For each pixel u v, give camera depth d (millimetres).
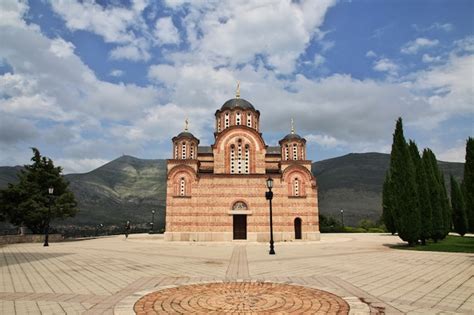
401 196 34156
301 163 48344
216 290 12625
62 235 50906
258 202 45219
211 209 44906
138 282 14734
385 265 20031
